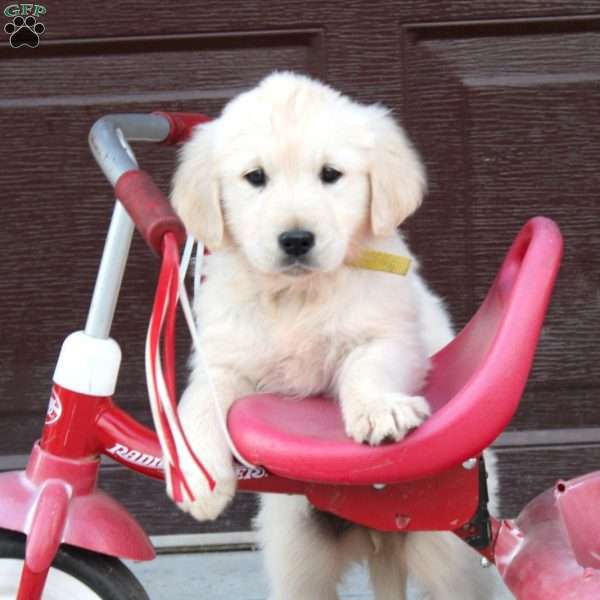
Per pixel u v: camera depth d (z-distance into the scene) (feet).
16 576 9.52
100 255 16.16
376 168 10.60
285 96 10.68
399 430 8.26
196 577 15.30
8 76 15.88
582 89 15.78
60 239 16.12
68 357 9.72
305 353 10.72
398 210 10.77
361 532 11.36
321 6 15.71
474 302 16.15
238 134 10.61
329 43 15.76
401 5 15.66
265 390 10.96
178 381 15.99
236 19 15.76
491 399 8.24
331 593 11.84
